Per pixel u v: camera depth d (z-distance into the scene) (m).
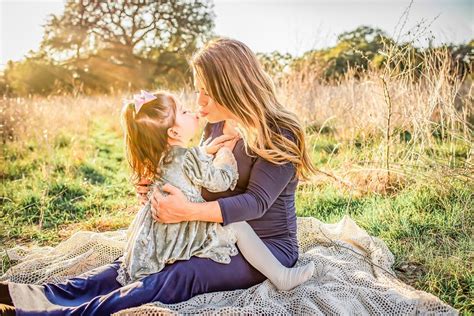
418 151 4.71
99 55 26.30
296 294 2.52
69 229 4.21
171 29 29.17
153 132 2.52
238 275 2.50
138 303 2.36
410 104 4.86
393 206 4.08
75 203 4.78
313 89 7.38
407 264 3.25
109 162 6.68
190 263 2.44
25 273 2.90
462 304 2.79
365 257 3.07
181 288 2.41
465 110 4.67
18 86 15.20
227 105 2.50
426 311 2.49
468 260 3.22
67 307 2.39
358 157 5.23
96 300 2.39
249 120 2.49
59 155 6.52
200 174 2.48
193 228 2.47
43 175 5.41
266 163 2.48
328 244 3.22
